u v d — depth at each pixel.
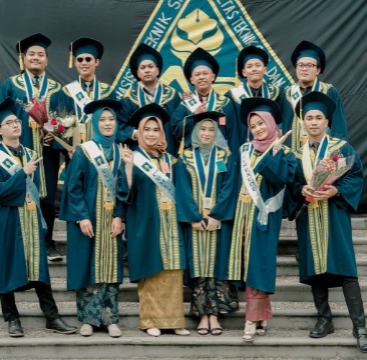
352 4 10.05
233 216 7.73
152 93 8.65
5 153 7.74
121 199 7.65
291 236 9.35
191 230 7.77
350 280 7.59
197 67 8.47
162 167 7.79
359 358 7.50
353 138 10.05
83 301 7.72
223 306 7.76
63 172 8.73
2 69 10.13
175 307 7.68
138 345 7.54
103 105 7.94
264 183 7.62
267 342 7.54
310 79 8.55
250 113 7.73
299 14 10.10
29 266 7.62
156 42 10.20
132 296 8.34
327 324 7.73
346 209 7.68
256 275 7.46
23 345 7.55
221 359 7.54
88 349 7.55
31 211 7.71
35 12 10.16
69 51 10.17
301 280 7.76
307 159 7.71
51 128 8.20
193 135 7.90
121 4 10.19
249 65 8.59
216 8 10.20
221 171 7.79
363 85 10.04
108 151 7.83
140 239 7.66
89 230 7.62
